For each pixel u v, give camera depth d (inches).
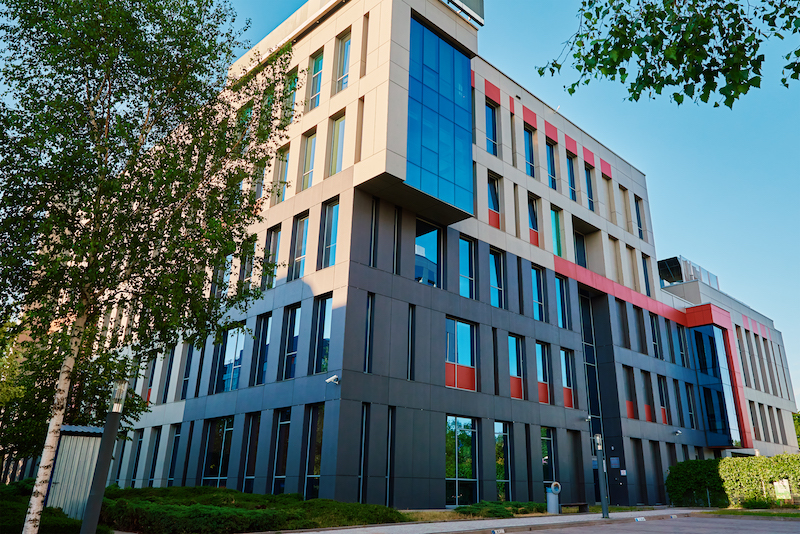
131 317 558.6
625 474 1178.0
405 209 935.7
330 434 772.6
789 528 652.7
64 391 466.0
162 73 548.7
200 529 488.1
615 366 1259.8
